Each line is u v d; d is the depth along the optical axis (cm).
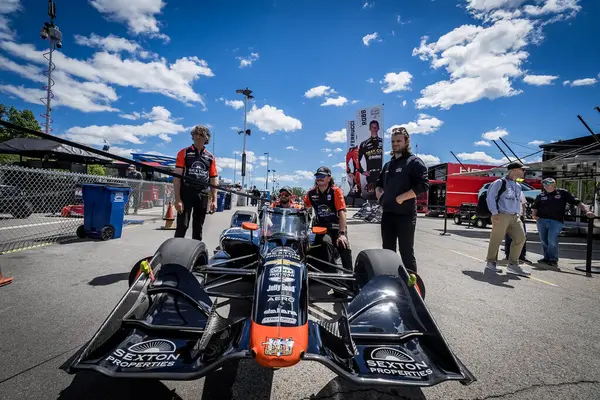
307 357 164
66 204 1052
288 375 213
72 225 827
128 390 187
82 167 1373
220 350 173
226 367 219
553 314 339
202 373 155
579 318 329
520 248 522
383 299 235
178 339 190
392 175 368
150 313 214
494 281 470
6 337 242
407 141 364
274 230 320
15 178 975
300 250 267
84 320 276
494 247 536
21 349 226
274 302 193
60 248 571
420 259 619
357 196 2205
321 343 181
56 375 197
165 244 256
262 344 167
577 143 1251
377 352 189
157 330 194
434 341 192
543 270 563
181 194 415
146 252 560
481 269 548
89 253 537
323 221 430
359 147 2134
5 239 636
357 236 952
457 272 521
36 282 375
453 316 327
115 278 400
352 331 208
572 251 796
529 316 332
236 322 197
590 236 546
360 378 160
